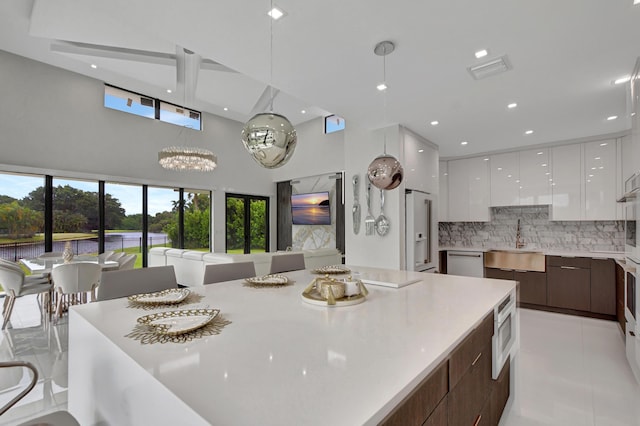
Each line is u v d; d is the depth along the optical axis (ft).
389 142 13.53
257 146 6.34
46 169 17.58
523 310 15.10
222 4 6.08
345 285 5.62
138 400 3.05
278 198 30.09
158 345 3.55
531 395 7.62
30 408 6.70
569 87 9.66
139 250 21.70
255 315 4.75
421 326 4.26
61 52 15.08
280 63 8.36
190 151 16.63
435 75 8.99
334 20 6.60
